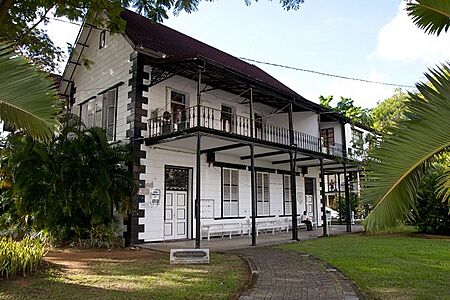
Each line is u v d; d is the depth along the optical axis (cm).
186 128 1221
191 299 523
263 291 559
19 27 1013
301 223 1891
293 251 994
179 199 1341
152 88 1302
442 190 388
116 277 666
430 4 340
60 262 817
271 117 1812
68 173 1089
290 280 632
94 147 1120
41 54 1224
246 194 1614
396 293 545
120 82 1331
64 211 1065
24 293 551
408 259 844
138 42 1276
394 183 294
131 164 1208
